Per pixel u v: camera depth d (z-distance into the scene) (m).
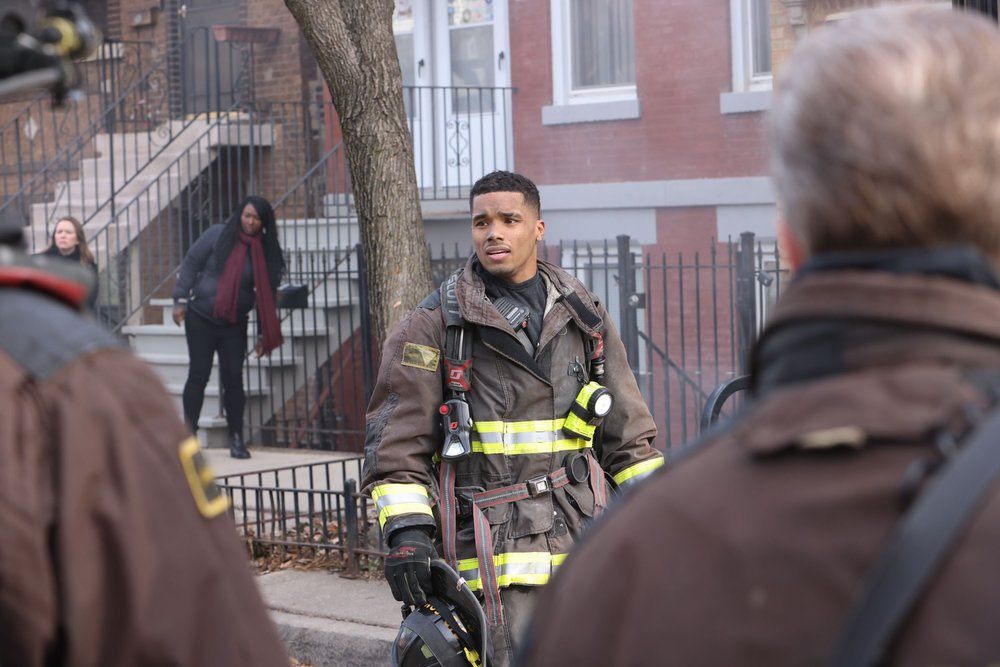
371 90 5.66
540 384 3.20
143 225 11.19
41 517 1.23
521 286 3.29
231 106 11.23
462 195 10.57
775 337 1.03
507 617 3.12
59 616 1.23
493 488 3.16
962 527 0.86
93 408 1.29
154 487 1.29
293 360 9.49
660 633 0.94
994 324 0.94
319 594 5.32
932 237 0.96
